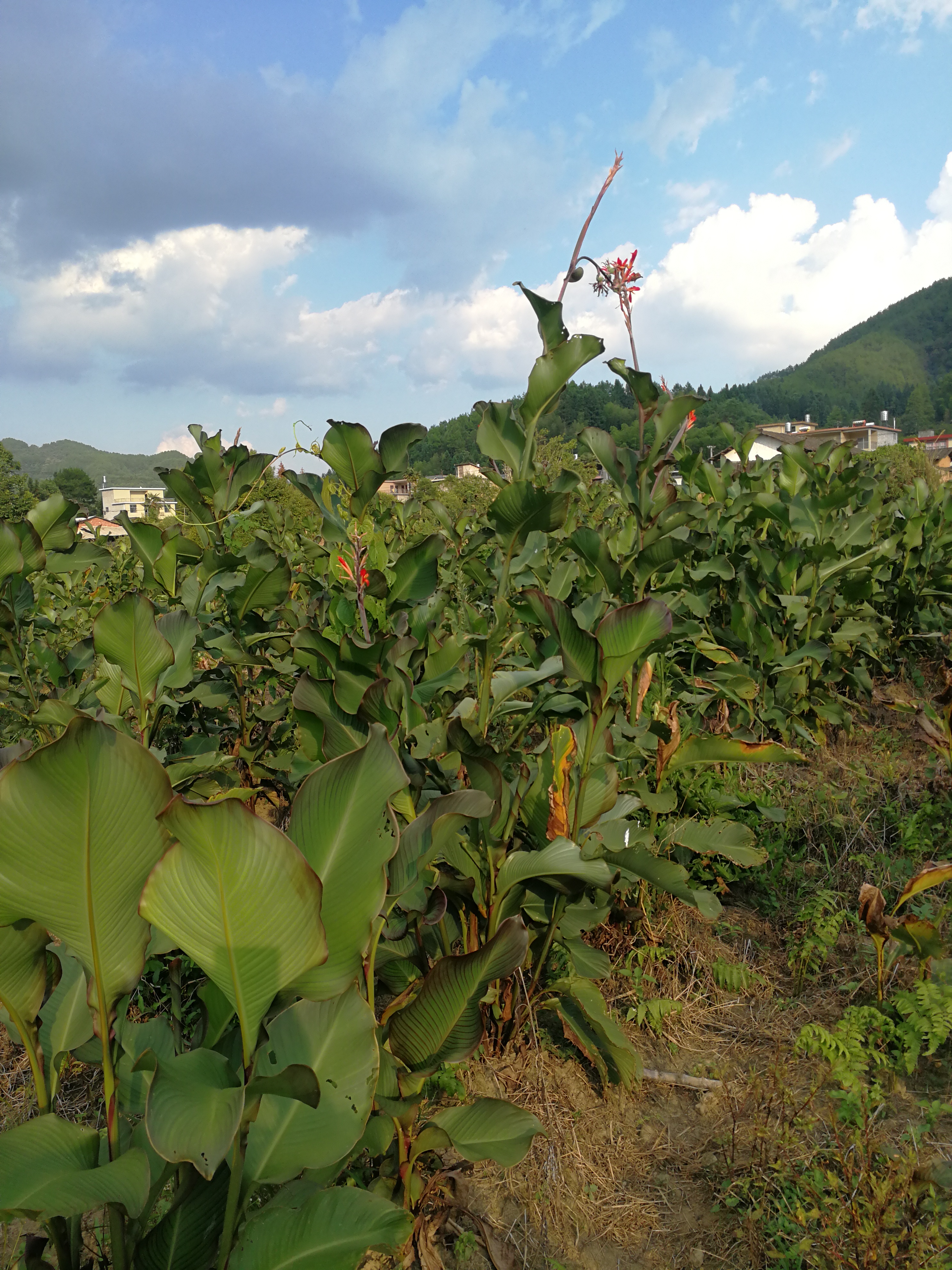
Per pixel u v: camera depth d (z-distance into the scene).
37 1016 1.57
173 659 2.79
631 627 2.42
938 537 7.32
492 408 3.31
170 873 1.30
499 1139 2.04
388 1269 2.13
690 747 3.43
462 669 3.72
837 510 6.36
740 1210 2.30
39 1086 1.58
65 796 1.32
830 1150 2.44
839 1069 2.63
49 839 1.33
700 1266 2.19
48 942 1.55
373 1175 2.30
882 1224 2.03
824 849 4.12
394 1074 1.99
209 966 1.36
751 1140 2.54
